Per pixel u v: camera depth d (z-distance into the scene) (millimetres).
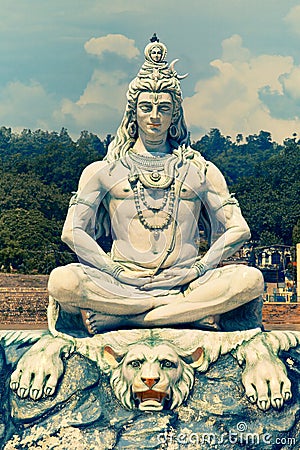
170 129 14828
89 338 13883
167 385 13078
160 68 14531
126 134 14844
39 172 63719
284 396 13375
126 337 13734
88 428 13156
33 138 88812
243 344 13734
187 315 13805
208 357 13570
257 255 54281
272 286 49719
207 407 13266
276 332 14062
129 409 13211
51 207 58406
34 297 35969
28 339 14086
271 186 64312
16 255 49688
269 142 89875
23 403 13438
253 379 13438
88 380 13492
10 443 13172
